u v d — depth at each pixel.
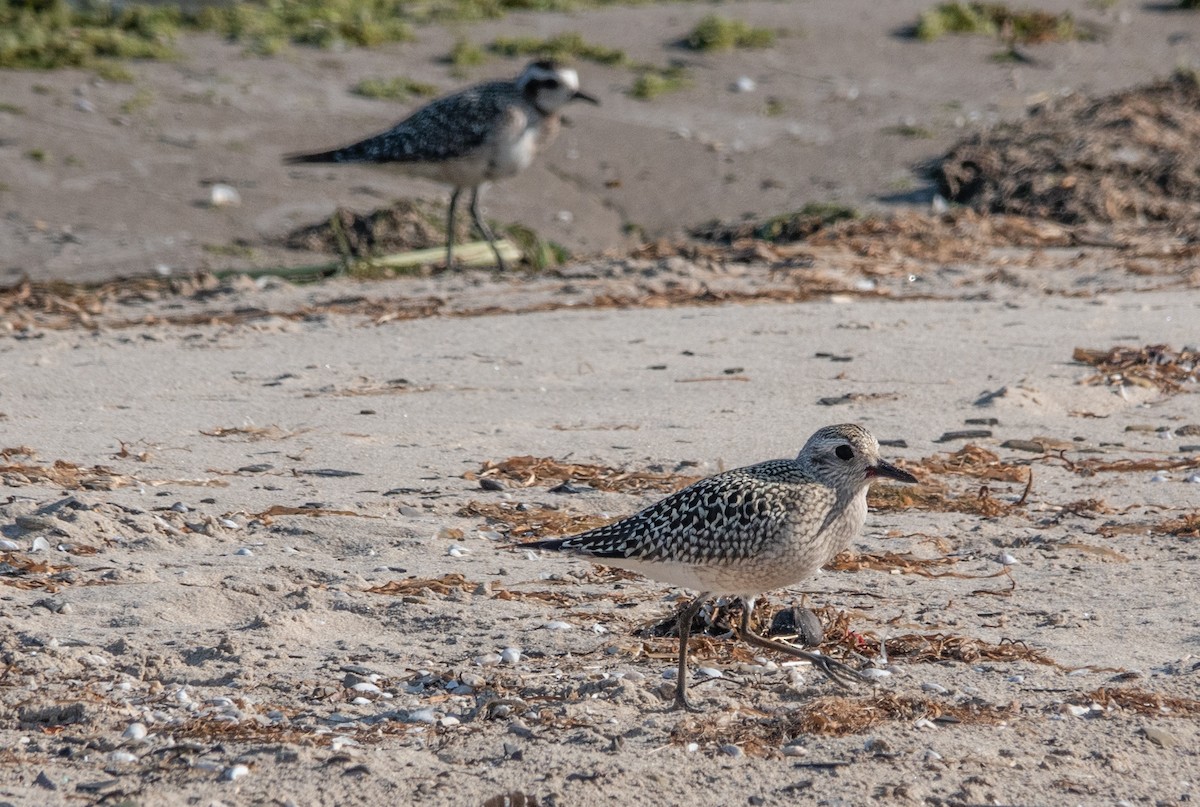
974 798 6.80
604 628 8.95
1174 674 8.13
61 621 8.76
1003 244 22.72
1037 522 10.91
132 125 27.19
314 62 30.77
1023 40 33.03
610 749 7.31
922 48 32.66
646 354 16.14
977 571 9.98
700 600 8.12
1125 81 31.12
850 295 19.30
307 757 7.19
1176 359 15.26
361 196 25.66
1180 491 11.55
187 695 7.91
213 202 24.92
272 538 10.45
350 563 10.04
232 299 19.81
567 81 22.12
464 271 21.98
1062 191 25.00
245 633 8.67
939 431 13.12
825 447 8.15
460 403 14.27
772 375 15.09
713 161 27.48
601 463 12.27
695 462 12.23
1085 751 7.28
